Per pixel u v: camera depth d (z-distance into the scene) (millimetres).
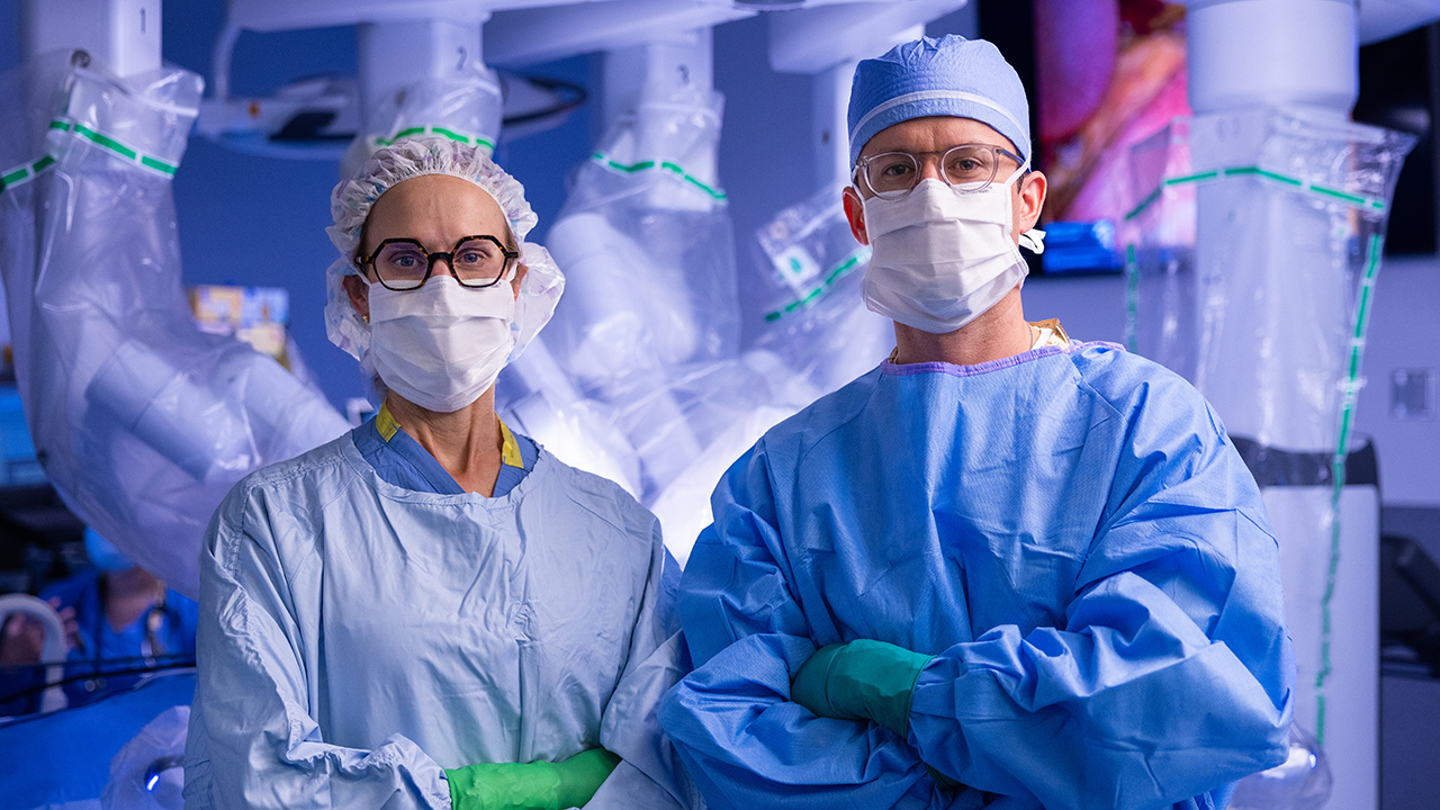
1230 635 979
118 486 1698
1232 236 1736
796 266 2006
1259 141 1701
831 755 1048
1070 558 1059
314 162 4395
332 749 1031
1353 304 1755
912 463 1131
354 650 1121
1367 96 3016
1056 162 3152
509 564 1168
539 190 4387
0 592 3498
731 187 3570
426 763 1052
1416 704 3014
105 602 2684
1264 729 915
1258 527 1014
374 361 1232
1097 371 1152
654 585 1274
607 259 1998
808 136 3357
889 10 1750
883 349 1992
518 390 1843
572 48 2117
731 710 1079
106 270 1691
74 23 1702
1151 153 1849
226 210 4258
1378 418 3084
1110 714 912
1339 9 1730
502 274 1195
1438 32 2928
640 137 2031
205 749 1118
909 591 1104
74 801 1537
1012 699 961
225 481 1711
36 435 1700
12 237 1691
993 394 1143
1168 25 2979
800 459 1217
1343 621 1789
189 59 4129
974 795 1061
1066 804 946
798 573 1161
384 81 1856
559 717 1170
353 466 1188
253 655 1058
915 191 1113
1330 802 1779
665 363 2031
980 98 1124
